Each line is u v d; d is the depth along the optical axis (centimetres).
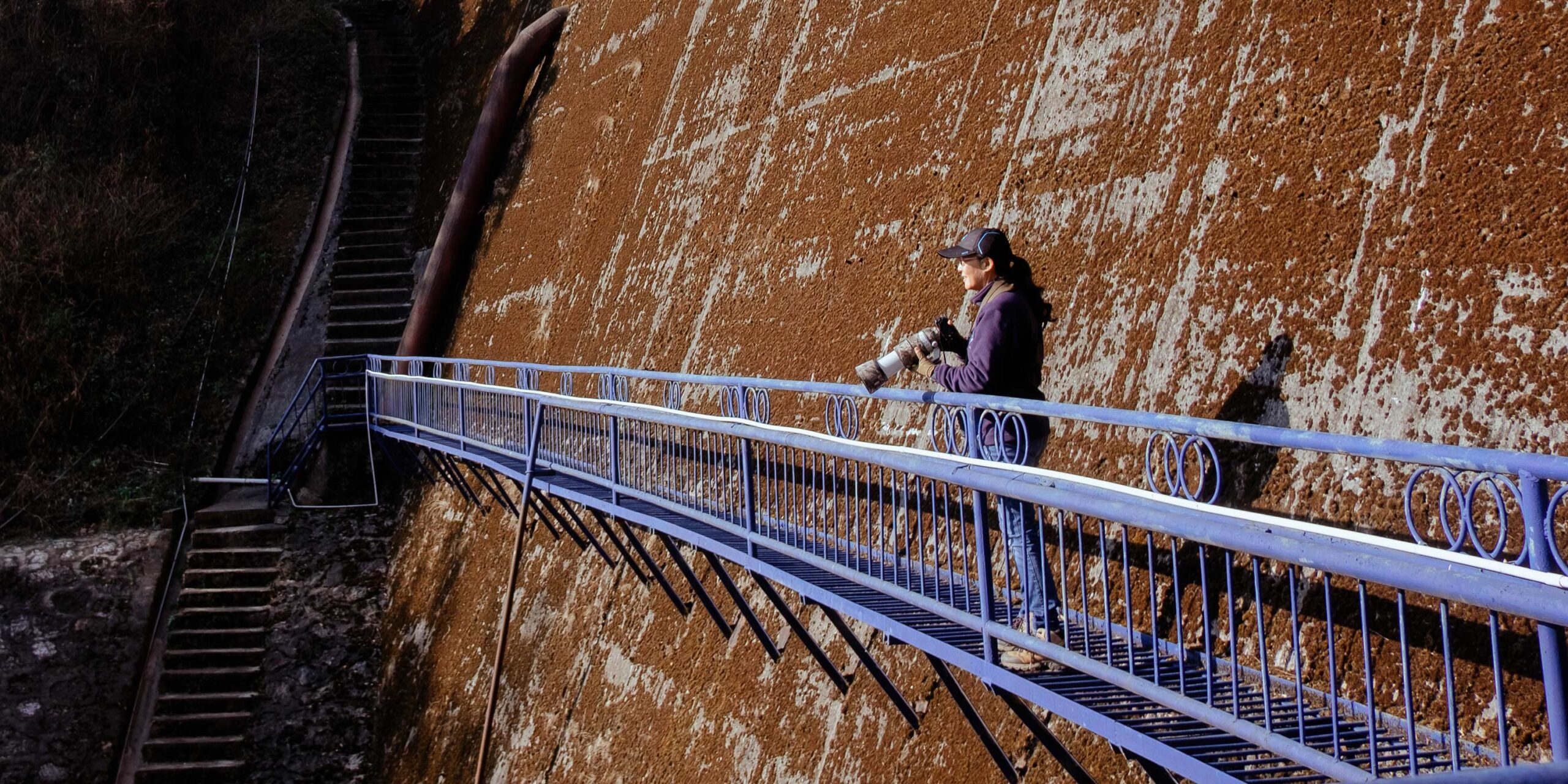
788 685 873
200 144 2517
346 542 1969
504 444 1241
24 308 2112
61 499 1956
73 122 2384
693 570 1078
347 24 3067
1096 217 755
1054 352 746
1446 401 494
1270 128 639
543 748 1248
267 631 1827
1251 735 354
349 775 1656
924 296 902
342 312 2303
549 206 1964
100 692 1731
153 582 1859
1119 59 790
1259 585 352
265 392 2198
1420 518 482
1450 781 155
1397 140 562
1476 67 535
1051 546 675
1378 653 466
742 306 1195
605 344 1503
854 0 1234
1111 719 422
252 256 2378
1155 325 670
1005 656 493
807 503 920
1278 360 580
